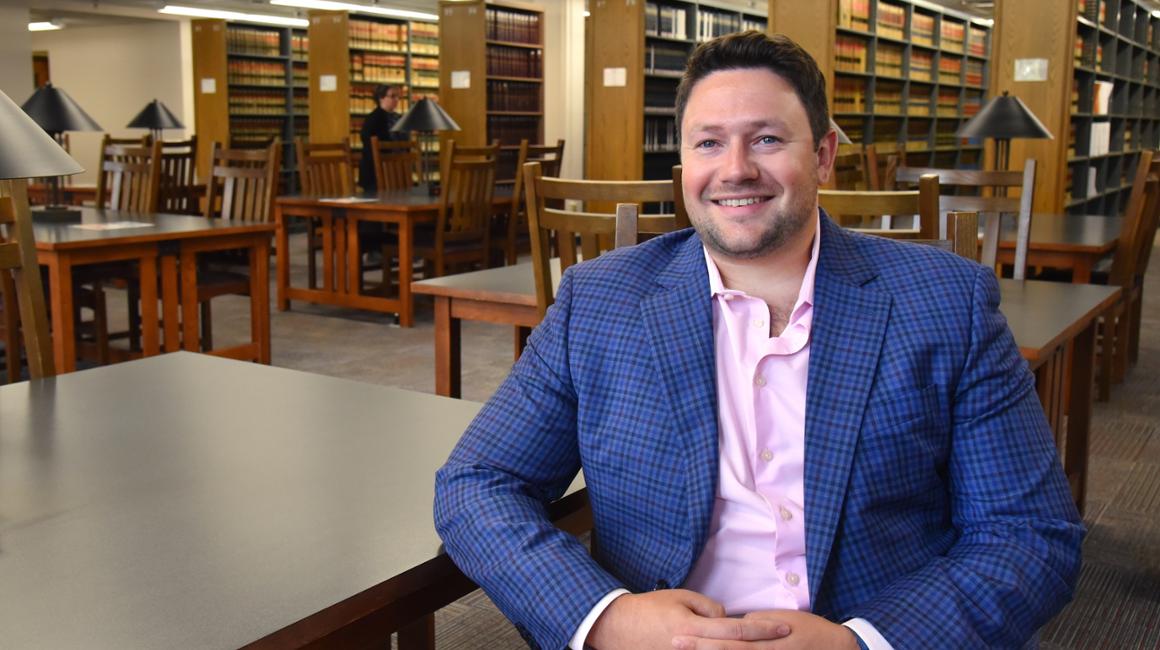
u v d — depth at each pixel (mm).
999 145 6176
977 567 1133
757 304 1218
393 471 1415
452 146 6293
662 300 1242
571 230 2695
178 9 13156
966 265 1233
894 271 1229
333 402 1771
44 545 1149
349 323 6438
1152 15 11133
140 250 4395
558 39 11977
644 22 8852
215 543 1159
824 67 7305
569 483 1366
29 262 2078
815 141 1223
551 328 1303
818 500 1147
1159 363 5281
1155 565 2848
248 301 7234
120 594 1025
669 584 1196
